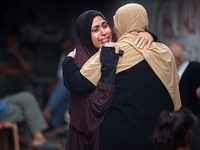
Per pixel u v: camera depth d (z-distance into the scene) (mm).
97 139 3699
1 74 9117
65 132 9750
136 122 3627
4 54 9344
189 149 2986
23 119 7879
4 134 7871
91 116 3691
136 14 3893
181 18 8516
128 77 3668
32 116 7879
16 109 7723
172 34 8727
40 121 7996
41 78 13227
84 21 4070
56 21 13820
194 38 8195
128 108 3643
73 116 3861
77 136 3889
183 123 2949
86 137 3766
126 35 3881
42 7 13820
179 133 2936
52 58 13695
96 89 3670
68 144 3971
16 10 13742
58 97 9570
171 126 2967
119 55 3729
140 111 3621
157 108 3654
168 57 3844
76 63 4012
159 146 3051
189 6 8312
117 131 3633
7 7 13695
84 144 3818
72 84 3717
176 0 8609
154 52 3758
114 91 3652
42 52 13742
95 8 12680
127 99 3643
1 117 7562
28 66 9539
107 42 4055
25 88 9305
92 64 3686
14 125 7508
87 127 3701
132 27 3889
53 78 13398
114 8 11688
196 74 4844
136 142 3625
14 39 9453
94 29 4039
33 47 13758
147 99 3646
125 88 3652
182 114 3004
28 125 7922
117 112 3658
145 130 3615
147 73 3670
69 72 3787
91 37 4047
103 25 4113
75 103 3834
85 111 3744
